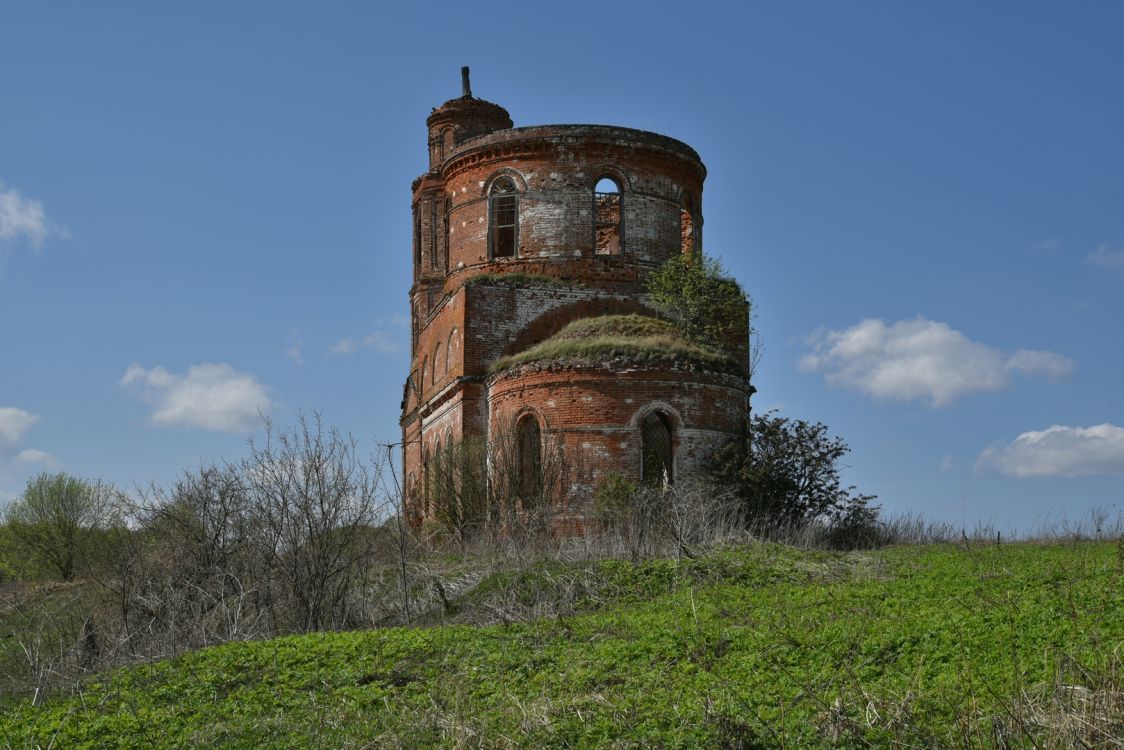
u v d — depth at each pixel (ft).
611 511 92.94
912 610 49.80
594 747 36.06
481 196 128.06
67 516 145.07
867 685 38.29
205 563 70.85
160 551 71.77
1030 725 32.58
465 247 128.77
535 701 41.45
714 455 100.83
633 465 101.30
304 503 67.51
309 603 66.28
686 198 132.16
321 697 46.96
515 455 103.19
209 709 47.26
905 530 94.48
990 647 41.09
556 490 101.04
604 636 51.83
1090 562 59.57
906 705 35.09
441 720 40.73
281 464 69.00
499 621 60.80
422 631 56.95
